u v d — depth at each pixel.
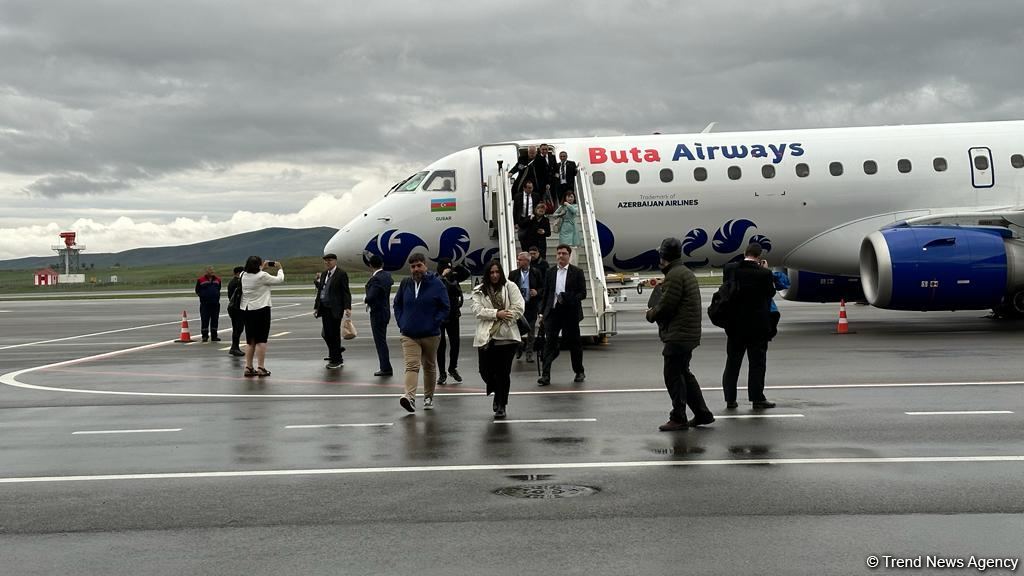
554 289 15.45
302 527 7.49
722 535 7.07
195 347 24.70
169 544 7.09
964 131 25.88
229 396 14.98
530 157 23.25
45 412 13.62
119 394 15.42
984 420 11.43
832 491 8.24
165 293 80.56
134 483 9.05
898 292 23.05
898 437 10.51
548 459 9.77
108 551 6.95
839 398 13.31
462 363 19.16
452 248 25.14
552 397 14.11
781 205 25.02
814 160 25.19
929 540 6.88
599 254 22.16
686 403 12.16
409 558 6.68
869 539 6.91
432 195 25.06
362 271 26.00
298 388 15.83
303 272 181.12
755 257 12.50
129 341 27.50
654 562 6.50
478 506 8.00
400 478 9.06
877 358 18.03
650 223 24.91
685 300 11.23
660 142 25.44
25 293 94.75
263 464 9.80
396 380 16.73
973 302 23.22
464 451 10.27
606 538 7.05
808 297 27.88
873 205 25.14
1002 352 18.59
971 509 7.62
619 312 37.38
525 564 6.50
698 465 9.36
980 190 25.23
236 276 21.52
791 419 11.78
